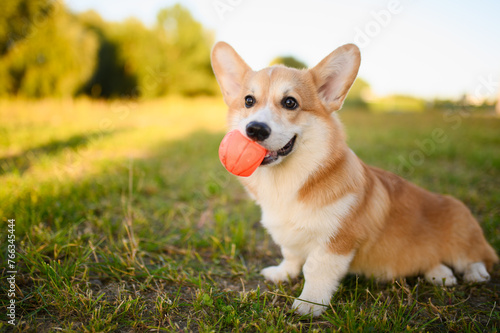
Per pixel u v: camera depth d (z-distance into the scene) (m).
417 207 0.74
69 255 0.75
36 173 1.08
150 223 0.90
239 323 0.63
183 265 0.76
